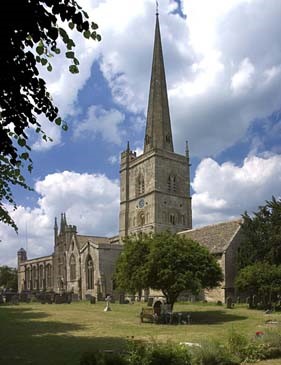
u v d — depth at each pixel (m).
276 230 44.97
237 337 14.30
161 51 91.44
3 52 5.48
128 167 87.81
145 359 10.54
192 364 11.83
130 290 35.66
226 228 60.09
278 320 29.00
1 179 12.64
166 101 88.19
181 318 31.38
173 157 82.94
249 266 43.16
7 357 16.53
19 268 136.62
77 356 16.30
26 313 39.62
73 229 97.81
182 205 82.00
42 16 5.52
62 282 98.94
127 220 85.44
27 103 6.18
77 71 6.98
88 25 5.91
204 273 33.66
